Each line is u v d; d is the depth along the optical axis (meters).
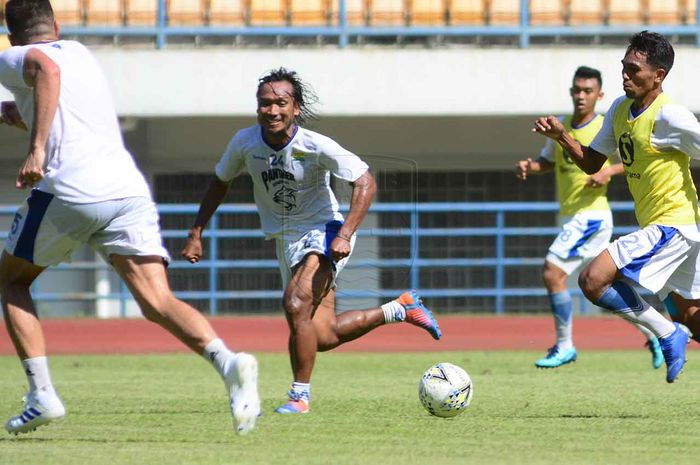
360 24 60.12
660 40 20.59
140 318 56.41
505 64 58.22
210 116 57.91
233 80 57.78
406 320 23.64
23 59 16.20
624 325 52.12
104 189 16.41
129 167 16.81
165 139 60.69
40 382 17.19
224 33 58.56
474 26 59.28
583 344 44.19
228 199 60.84
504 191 62.84
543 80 58.16
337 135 61.00
